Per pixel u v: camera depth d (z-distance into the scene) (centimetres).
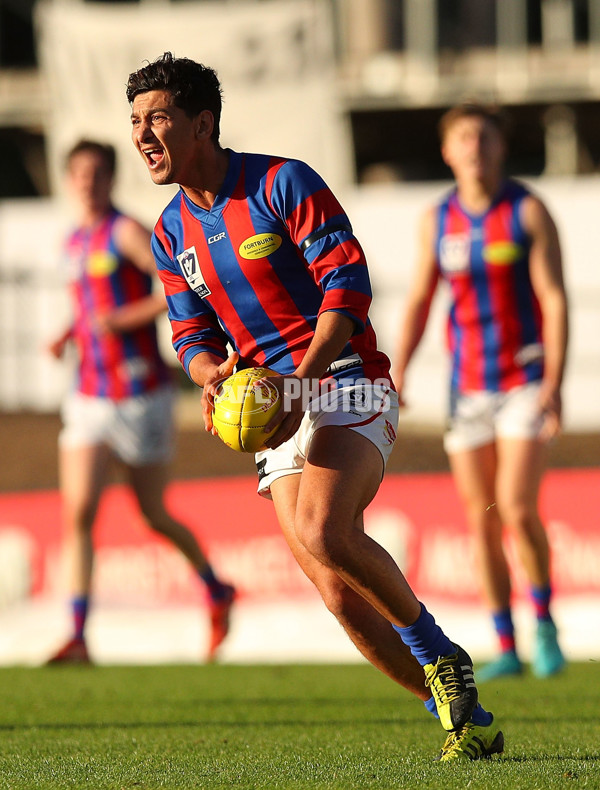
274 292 1040
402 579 959
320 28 5822
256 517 2759
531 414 1862
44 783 913
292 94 5838
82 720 1414
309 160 5897
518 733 1224
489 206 1905
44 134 7844
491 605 1941
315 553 932
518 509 1861
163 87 984
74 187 2300
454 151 1909
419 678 1023
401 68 7106
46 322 5097
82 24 5891
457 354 1927
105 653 2709
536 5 7194
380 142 7969
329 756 1055
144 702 1623
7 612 2811
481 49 7188
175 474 3916
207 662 2383
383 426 1011
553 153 7400
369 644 1002
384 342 5050
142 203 5925
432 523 2669
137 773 957
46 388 5138
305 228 998
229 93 5809
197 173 1020
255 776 926
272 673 2084
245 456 4128
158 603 2736
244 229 1023
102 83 5894
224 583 2373
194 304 1111
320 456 972
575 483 2594
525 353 1883
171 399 2281
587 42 7244
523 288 1888
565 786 845
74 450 2236
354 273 983
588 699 1593
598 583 2558
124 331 2205
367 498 984
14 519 2844
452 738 1008
